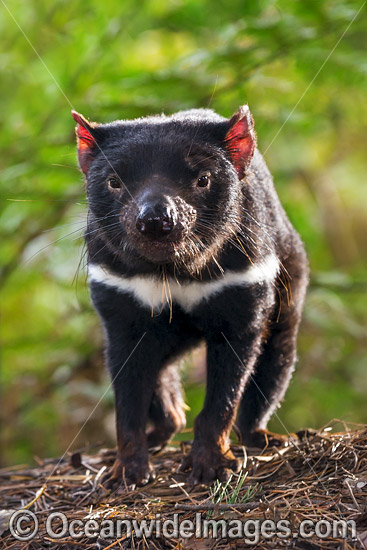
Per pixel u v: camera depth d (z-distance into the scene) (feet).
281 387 25.68
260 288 21.62
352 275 46.32
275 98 39.60
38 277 44.16
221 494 19.07
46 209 40.91
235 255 21.17
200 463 21.18
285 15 36.88
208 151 20.27
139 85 37.04
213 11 41.78
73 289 40.73
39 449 45.42
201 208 20.13
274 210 23.54
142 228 18.44
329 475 19.52
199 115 23.48
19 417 44.78
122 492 21.02
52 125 40.47
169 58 48.65
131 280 21.40
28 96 41.22
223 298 21.31
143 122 21.67
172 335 22.38
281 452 21.63
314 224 50.93
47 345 44.65
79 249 38.75
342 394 45.44
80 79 40.14
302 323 42.55
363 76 37.35
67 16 40.45
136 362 22.29
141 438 22.20
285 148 52.08
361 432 21.39
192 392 41.93
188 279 21.13
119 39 42.88
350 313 46.68
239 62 36.96
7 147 40.98
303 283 26.00
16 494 22.81
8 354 43.88
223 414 21.65
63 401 44.34
